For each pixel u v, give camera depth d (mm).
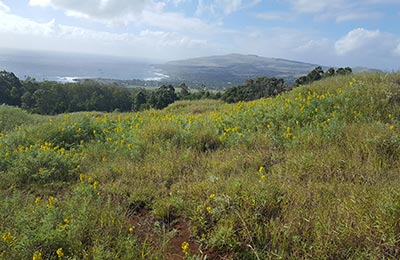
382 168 3301
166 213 2859
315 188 2934
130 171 3871
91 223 2461
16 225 2453
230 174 3520
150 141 5098
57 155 4242
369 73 8359
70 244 2234
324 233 2160
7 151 4527
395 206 2160
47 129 5875
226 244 2285
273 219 2473
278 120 5418
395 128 4281
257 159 3949
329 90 7207
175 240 2502
